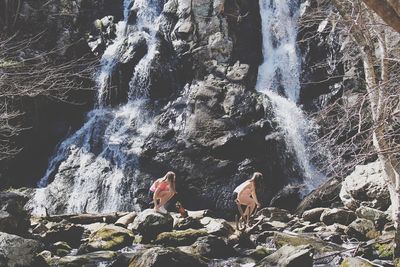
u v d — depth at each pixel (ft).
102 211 51.85
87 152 56.29
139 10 66.13
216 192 50.34
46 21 61.05
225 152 52.08
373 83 29.37
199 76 58.23
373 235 33.19
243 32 61.11
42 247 31.48
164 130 54.65
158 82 59.36
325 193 44.86
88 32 66.13
